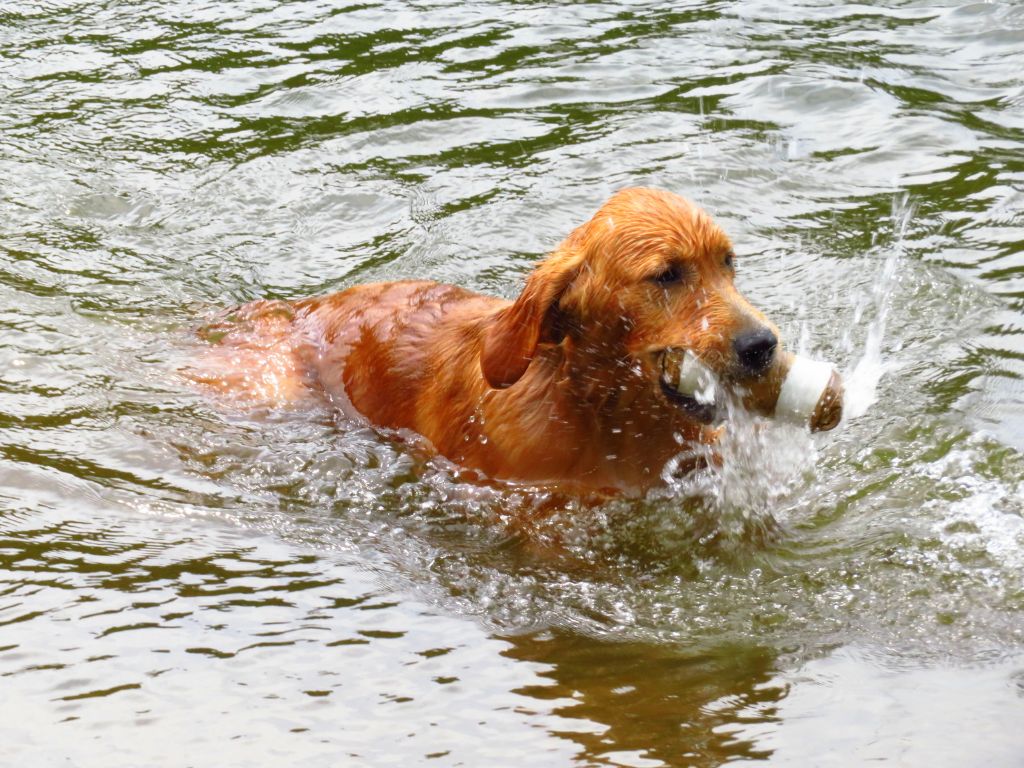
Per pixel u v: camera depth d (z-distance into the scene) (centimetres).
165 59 1692
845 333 1121
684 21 1772
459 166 1423
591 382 891
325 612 790
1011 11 1739
